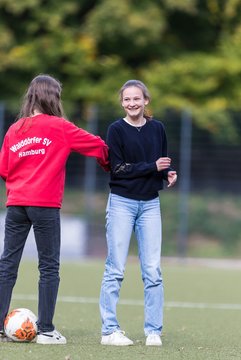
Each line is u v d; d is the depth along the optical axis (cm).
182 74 4284
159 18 4169
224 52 4372
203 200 3812
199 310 1730
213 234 3728
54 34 4272
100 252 3566
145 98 1165
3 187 3584
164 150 1198
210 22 4434
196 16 4388
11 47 4219
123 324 1455
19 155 1122
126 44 4334
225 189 3866
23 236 1139
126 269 2869
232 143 3931
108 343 1135
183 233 3531
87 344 1133
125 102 1155
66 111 3981
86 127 3884
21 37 4291
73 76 4338
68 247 3469
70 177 3772
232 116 3969
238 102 4325
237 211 3772
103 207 3666
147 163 1150
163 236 3662
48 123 1125
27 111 1137
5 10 4222
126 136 1153
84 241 3469
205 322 1520
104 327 1145
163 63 4347
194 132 3947
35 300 1809
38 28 4269
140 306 1773
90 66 4316
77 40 4309
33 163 1119
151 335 1150
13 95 4284
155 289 1156
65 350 1062
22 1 4134
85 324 1414
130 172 1138
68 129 1129
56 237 1121
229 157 3916
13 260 1140
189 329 1402
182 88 4281
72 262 3219
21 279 2345
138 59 4438
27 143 1120
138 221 1163
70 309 1664
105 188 3716
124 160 1156
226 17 4378
